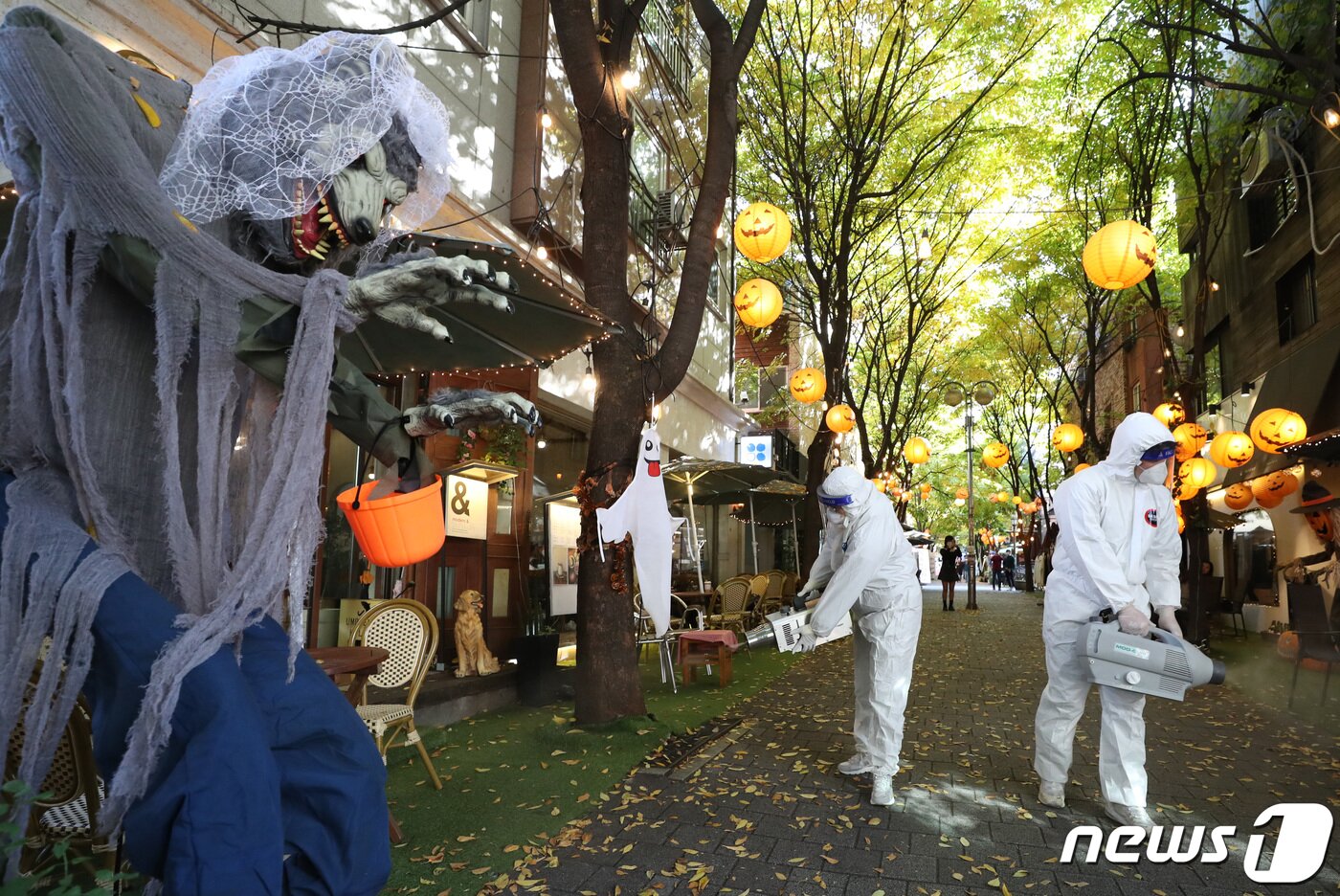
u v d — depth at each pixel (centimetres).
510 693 747
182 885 98
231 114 131
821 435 1451
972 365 2612
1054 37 1230
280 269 145
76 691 114
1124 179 1397
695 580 1391
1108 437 3070
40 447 128
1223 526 1584
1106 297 1869
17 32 116
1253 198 1588
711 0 674
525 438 856
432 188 164
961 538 6594
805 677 975
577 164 989
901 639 477
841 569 466
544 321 304
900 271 1797
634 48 1147
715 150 678
